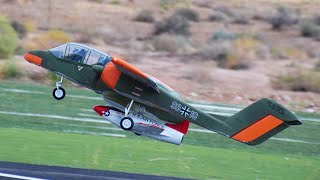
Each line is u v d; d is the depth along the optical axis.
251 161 82.44
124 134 95.50
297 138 103.88
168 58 171.75
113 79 73.50
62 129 94.94
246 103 139.50
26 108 106.62
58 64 75.81
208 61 169.00
